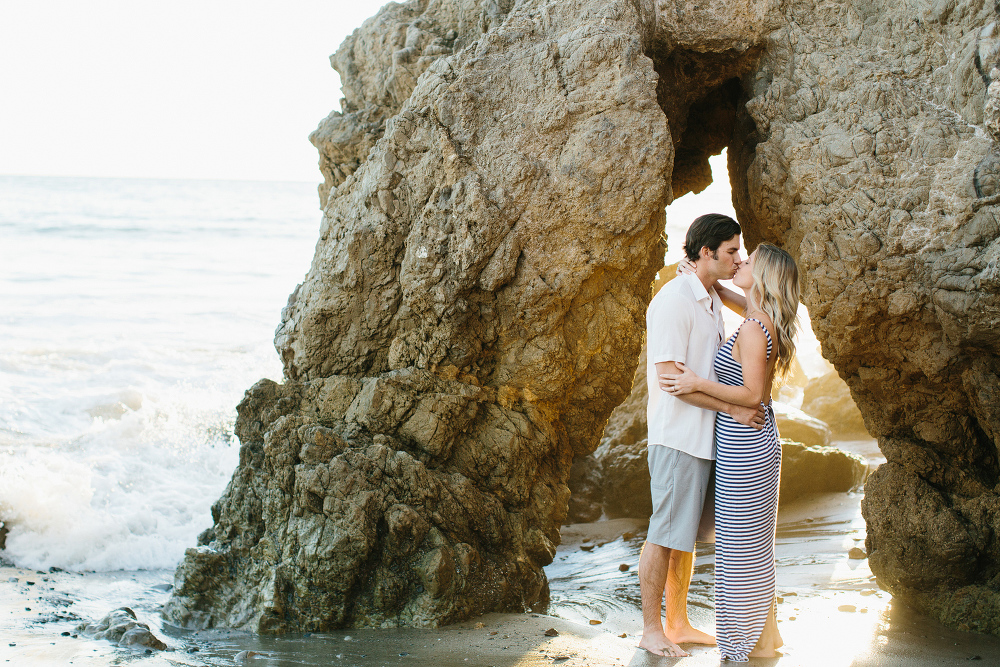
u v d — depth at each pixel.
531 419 5.12
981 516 4.64
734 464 3.66
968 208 4.37
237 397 10.61
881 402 5.14
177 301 18.62
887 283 4.61
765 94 5.15
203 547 5.02
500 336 5.15
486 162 4.98
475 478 5.05
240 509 5.00
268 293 20.34
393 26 6.06
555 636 4.28
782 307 3.68
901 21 4.82
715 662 3.74
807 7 5.11
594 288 5.03
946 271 4.45
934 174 4.52
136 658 4.10
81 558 6.31
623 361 5.19
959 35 4.60
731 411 3.64
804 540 6.32
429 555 4.61
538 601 5.01
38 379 11.20
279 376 12.20
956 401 4.88
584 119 4.90
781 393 11.69
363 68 6.25
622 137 4.83
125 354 13.00
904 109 4.69
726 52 5.33
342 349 5.37
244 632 4.55
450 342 5.06
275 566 4.68
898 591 4.80
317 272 5.61
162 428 9.00
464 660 3.93
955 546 4.56
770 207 5.14
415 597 4.59
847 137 4.75
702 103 6.27
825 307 4.77
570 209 4.90
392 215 5.23
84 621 4.85
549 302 4.97
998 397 4.54
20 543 6.30
